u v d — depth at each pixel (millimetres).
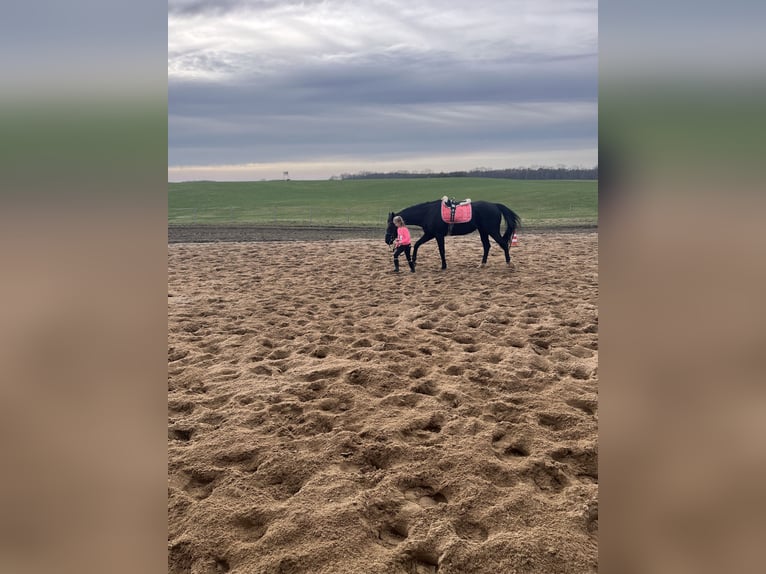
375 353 4770
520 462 2939
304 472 2869
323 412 3572
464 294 7359
